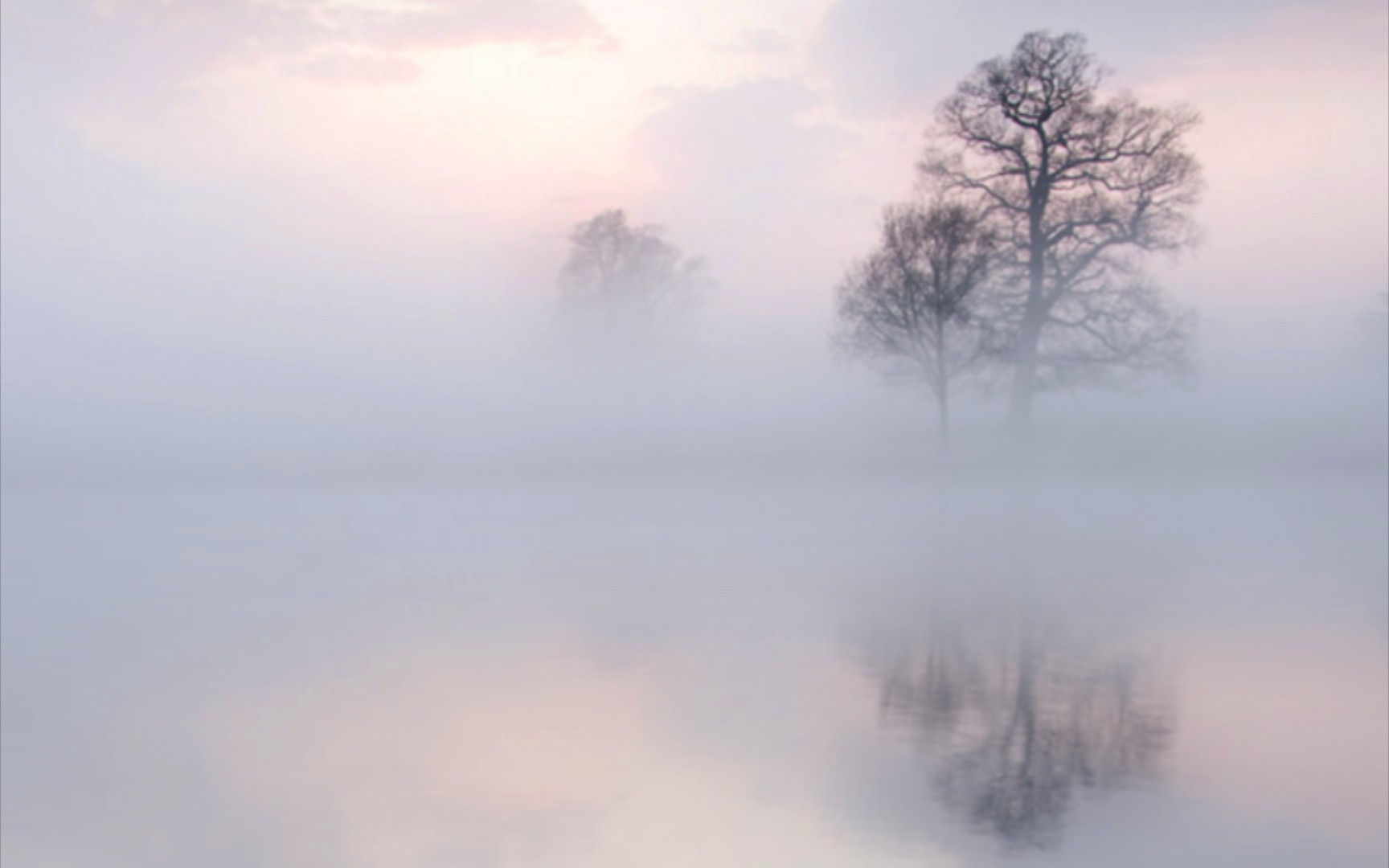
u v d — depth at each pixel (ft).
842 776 38.78
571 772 39.52
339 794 37.73
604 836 33.94
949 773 39.14
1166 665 54.29
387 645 60.75
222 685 52.16
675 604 72.90
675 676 52.85
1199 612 68.49
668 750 41.78
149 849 33.76
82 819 35.94
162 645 61.36
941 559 96.37
